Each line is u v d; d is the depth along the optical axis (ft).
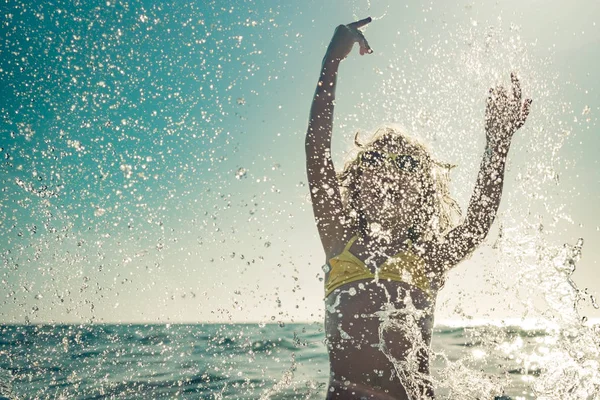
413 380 5.67
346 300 5.92
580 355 6.08
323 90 6.78
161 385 8.39
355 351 5.73
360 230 6.32
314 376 10.11
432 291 6.22
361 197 6.51
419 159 6.74
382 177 6.53
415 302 5.90
